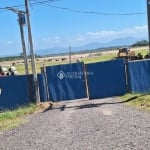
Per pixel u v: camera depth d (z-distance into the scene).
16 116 21.55
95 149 10.63
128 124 14.16
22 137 14.09
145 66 27.33
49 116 19.75
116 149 10.30
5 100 26.97
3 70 41.62
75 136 12.97
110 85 27.50
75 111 20.70
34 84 26.53
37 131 15.05
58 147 11.49
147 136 11.52
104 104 22.81
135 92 26.80
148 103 20.16
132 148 10.20
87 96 27.58
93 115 18.00
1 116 21.20
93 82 27.48
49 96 27.31
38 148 11.71
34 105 25.42
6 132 15.96
